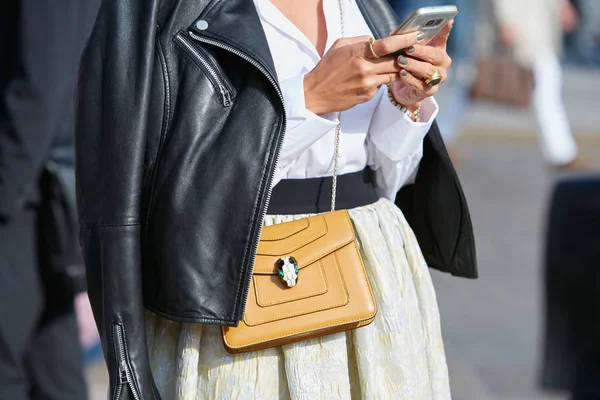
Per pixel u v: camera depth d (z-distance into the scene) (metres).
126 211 2.45
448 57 2.59
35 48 4.10
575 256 4.30
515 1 11.88
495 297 7.51
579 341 4.32
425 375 2.82
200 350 2.58
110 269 2.43
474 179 11.51
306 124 2.53
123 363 2.40
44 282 4.50
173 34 2.54
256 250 2.45
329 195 2.74
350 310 2.53
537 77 12.01
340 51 2.51
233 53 2.49
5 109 4.16
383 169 2.90
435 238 3.17
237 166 2.46
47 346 4.58
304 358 2.56
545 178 11.67
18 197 4.21
